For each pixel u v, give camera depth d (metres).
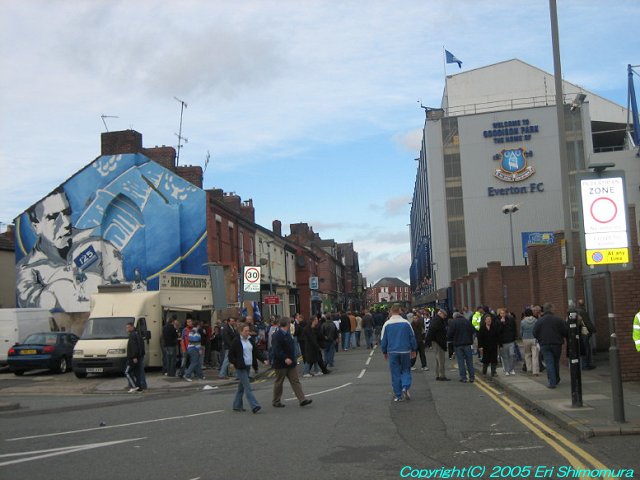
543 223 60.41
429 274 69.38
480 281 35.44
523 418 11.09
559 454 8.17
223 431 10.34
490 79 65.50
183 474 7.53
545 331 14.12
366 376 19.81
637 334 10.45
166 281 24.28
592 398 12.31
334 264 88.94
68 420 12.25
